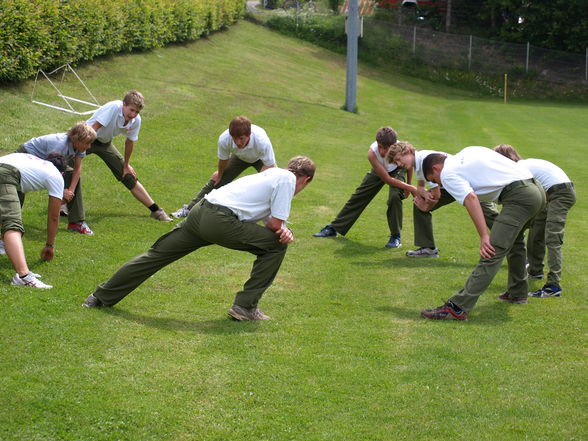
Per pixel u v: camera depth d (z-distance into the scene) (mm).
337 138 17391
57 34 14906
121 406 3887
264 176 5207
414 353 4902
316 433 3777
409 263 7492
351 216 8508
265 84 22953
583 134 21203
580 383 4492
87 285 5875
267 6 41562
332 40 37906
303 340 5074
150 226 8219
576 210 10812
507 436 3797
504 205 5730
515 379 4523
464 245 8398
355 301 6121
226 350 4766
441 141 18641
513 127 22516
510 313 5934
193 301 5809
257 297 5418
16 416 3713
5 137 10695
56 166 6227
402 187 7871
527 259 7141
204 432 3734
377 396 4219
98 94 15133
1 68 12789
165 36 23188
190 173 11203
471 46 39375
